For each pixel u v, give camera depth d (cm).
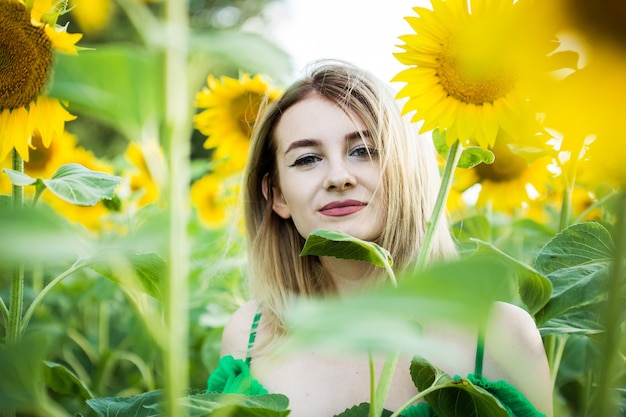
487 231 324
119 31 1292
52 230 82
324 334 61
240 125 364
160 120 102
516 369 221
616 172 104
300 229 247
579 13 96
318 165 239
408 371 236
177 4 98
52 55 169
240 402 141
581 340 295
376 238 248
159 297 159
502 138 210
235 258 348
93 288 391
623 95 97
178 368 106
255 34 95
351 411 194
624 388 192
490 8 153
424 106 167
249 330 275
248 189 284
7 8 164
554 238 181
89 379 396
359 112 236
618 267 104
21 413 149
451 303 63
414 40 164
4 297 394
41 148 385
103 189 175
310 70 250
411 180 244
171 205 103
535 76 101
